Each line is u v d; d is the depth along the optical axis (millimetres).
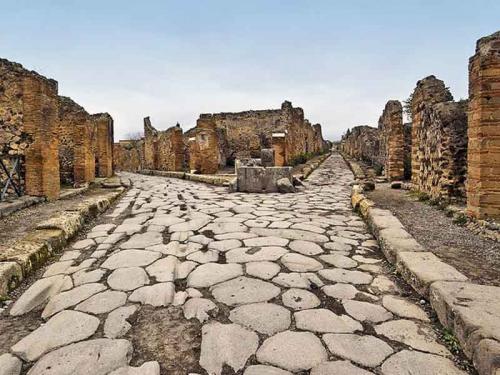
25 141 7262
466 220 4727
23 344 2133
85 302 2680
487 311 2080
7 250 3424
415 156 8727
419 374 1786
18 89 7258
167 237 4625
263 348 2039
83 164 11234
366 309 2523
